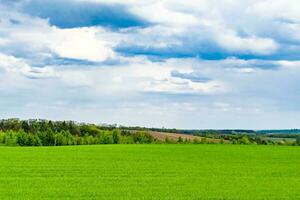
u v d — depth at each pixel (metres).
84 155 57.78
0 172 37.03
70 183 30.47
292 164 46.72
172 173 37.12
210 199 24.89
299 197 25.55
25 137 110.06
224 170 39.91
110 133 124.38
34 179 32.59
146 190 27.62
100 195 25.62
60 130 127.44
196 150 70.50
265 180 33.09
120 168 40.75
